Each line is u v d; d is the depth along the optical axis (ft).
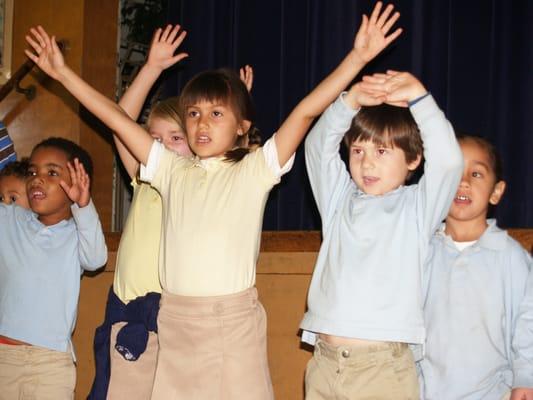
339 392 7.13
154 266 8.47
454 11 11.88
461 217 7.69
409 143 7.41
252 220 7.58
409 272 7.24
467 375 7.36
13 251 9.08
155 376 7.61
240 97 7.93
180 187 7.81
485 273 7.50
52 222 9.40
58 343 8.91
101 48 13.73
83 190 8.75
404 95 7.13
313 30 12.51
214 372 7.34
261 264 9.42
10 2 13.79
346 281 7.26
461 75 11.82
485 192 7.68
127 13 15.42
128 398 8.35
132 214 8.80
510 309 7.43
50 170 9.27
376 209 7.45
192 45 13.47
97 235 8.93
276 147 7.50
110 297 8.68
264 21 13.01
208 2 13.38
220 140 7.78
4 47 13.79
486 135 11.68
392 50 11.99
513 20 11.63
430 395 7.47
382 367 7.05
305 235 9.29
